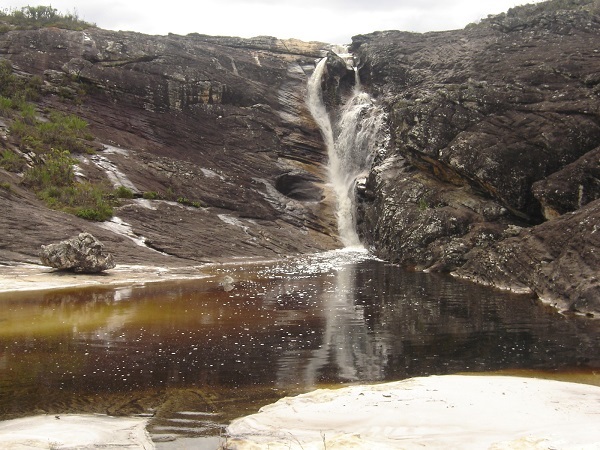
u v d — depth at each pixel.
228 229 35.12
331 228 40.84
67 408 8.83
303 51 57.88
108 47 45.50
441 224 28.97
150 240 30.11
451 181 31.61
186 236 32.12
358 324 15.24
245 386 9.95
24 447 7.15
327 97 51.06
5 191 28.95
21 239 25.22
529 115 29.14
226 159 43.38
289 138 47.84
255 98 49.25
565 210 25.02
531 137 28.11
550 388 9.20
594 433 7.09
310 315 16.45
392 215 32.75
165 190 36.59
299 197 43.78
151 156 39.59
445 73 40.09
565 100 28.77
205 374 10.66
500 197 27.89
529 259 20.89
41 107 40.03
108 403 9.05
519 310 17.11
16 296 19.20
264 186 42.00
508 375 10.53
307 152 47.72
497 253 23.03
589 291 16.64
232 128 46.09
